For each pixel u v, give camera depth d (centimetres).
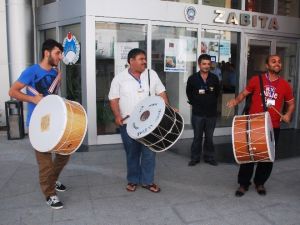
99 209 388
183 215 376
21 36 729
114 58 668
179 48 729
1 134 753
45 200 411
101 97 667
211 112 550
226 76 793
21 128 714
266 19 816
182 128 388
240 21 782
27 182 470
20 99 379
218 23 757
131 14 661
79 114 362
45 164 378
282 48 869
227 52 785
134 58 420
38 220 361
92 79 643
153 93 435
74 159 577
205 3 749
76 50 673
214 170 532
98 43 652
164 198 421
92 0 626
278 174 515
